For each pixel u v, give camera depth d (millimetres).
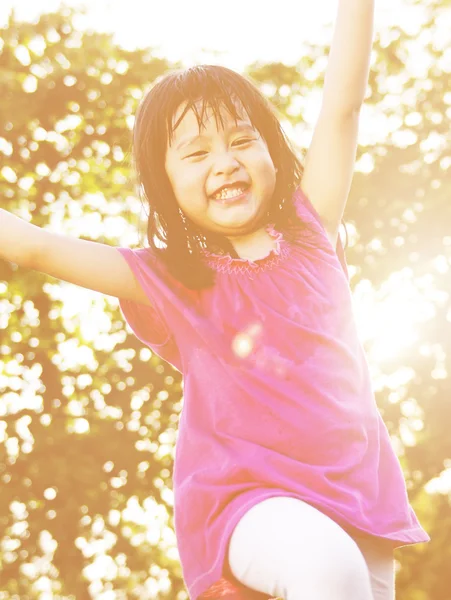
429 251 12125
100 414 12164
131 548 12078
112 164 12242
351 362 2613
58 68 12102
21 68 12125
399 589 12203
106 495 11688
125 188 12109
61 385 12203
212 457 2486
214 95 2635
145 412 12188
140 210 2857
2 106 11914
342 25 2834
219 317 2633
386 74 12625
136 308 2777
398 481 2578
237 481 2416
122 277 2721
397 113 12570
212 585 2398
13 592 11867
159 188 2707
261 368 2559
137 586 12250
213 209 2627
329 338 2600
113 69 12289
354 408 2549
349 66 2811
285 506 2254
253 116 2707
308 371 2547
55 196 12219
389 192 12211
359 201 12219
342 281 2727
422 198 12203
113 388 12211
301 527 2164
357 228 12258
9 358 12172
